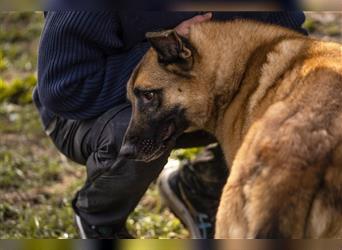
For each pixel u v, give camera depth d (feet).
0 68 24.43
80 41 13.67
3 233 16.90
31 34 26.18
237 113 13.24
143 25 13.87
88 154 14.52
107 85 13.93
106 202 14.26
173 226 17.11
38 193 18.57
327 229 10.75
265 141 10.96
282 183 10.57
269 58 12.88
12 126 21.39
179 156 18.98
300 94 11.48
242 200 10.93
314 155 10.62
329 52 12.55
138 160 13.56
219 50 13.34
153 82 13.20
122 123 13.75
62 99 13.89
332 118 10.90
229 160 13.65
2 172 19.12
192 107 13.41
